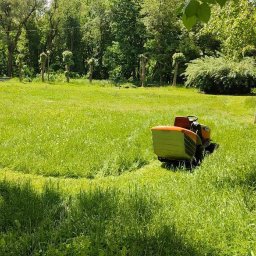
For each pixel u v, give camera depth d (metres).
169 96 35.09
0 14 70.75
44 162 10.51
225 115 23.02
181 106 27.59
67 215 6.43
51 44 78.12
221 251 5.31
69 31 77.31
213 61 42.97
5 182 8.48
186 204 6.78
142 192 7.43
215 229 5.76
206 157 10.66
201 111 24.56
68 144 12.27
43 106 23.20
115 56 70.38
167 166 11.31
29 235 5.66
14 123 16.03
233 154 10.49
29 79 59.66
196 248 5.24
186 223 5.95
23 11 70.50
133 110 23.88
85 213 6.26
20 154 11.28
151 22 63.19
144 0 63.69
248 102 28.53
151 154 12.16
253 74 40.16
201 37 60.53
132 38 68.69
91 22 75.25
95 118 18.06
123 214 6.25
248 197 6.91
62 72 74.81
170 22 62.81
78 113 19.66
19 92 32.25
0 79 60.31
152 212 6.32
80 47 78.88
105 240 5.44
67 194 7.84
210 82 42.34
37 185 9.22
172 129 10.69
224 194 7.28
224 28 18.61
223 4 3.09
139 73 69.69
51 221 6.12
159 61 63.66
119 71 69.56
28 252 5.38
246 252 5.21
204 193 7.45
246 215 6.20
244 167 8.67
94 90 39.06
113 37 74.75
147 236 5.51
